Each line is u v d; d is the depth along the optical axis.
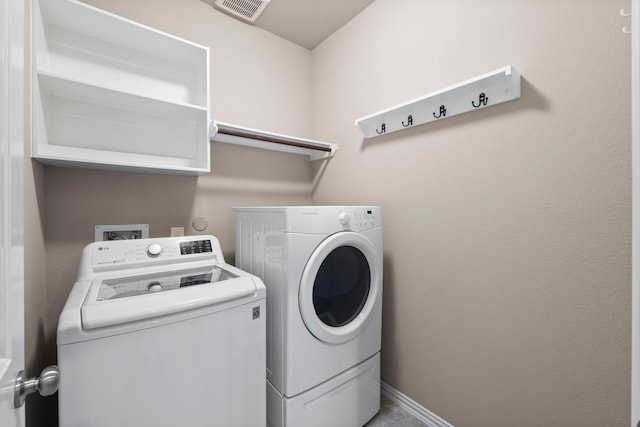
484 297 1.29
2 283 0.45
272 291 1.34
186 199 1.82
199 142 1.70
